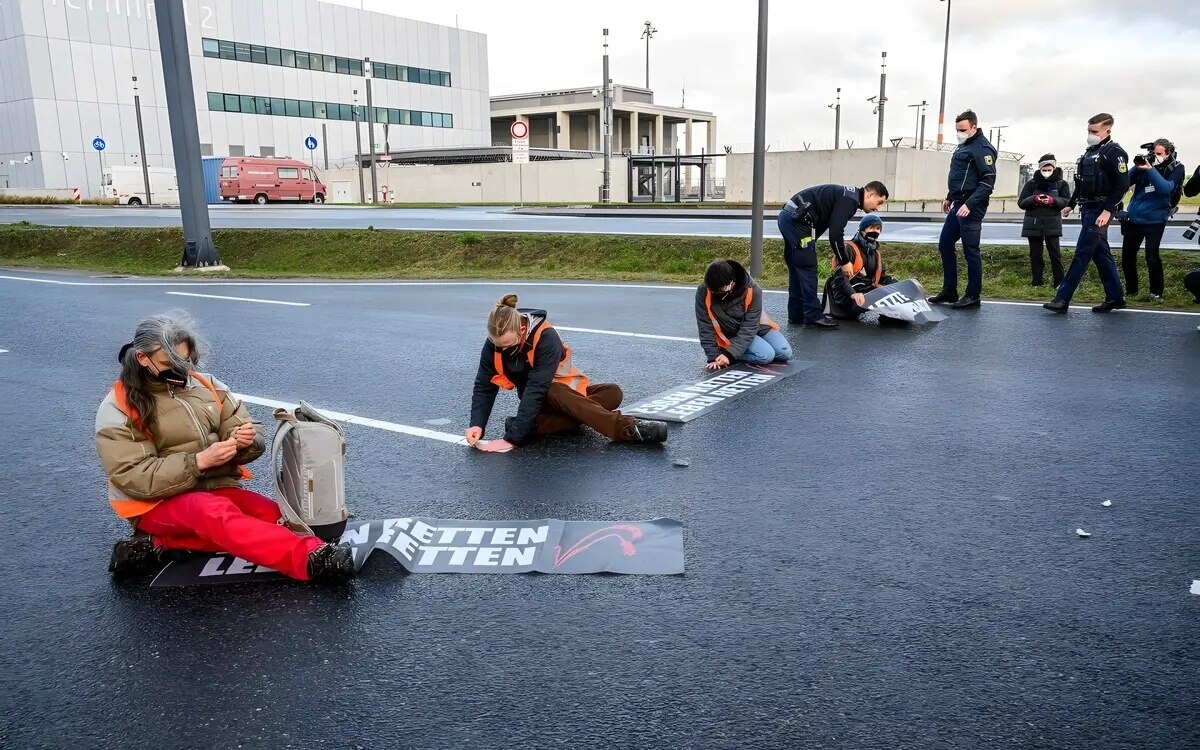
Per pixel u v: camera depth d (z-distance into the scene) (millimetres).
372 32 71062
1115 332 8523
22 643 3045
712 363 6996
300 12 66062
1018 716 2566
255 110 64125
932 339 8320
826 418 5695
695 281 13422
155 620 3195
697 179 72625
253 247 21500
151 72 58594
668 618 3139
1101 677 2756
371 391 6672
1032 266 12125
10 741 2512
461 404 6262
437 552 3676
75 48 54844
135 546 3531
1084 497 4258
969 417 5691
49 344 8805
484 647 2967
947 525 3936
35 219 30969
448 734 2516
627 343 8344
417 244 20000
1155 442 5121
